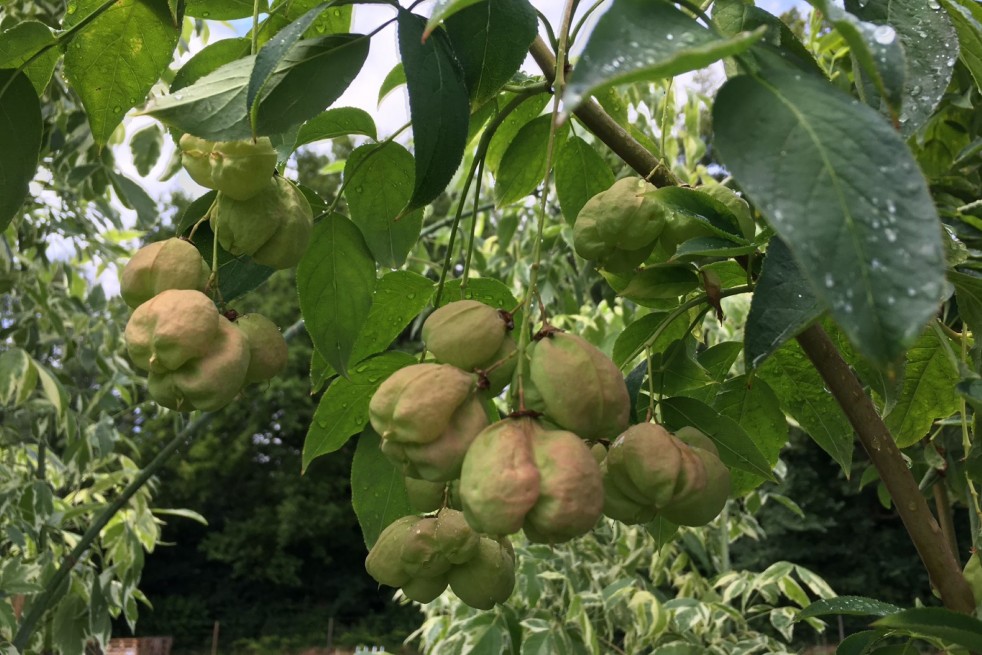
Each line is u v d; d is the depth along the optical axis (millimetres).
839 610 911
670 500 765
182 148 824
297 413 17109
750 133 520
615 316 3027
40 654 3230
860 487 1836
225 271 979
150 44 991
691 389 1186
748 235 918
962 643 725
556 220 3488
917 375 1118
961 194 1597
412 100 754
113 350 3820
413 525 912
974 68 859
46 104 2877
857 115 507
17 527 3109
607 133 935
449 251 1010
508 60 850
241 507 17938
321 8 715
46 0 2680
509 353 770
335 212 1000
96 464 3615
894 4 755
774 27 770
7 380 3043
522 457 650
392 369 1048
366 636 15953
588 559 3447
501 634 2701
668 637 3053
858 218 467
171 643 15211
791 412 1187
